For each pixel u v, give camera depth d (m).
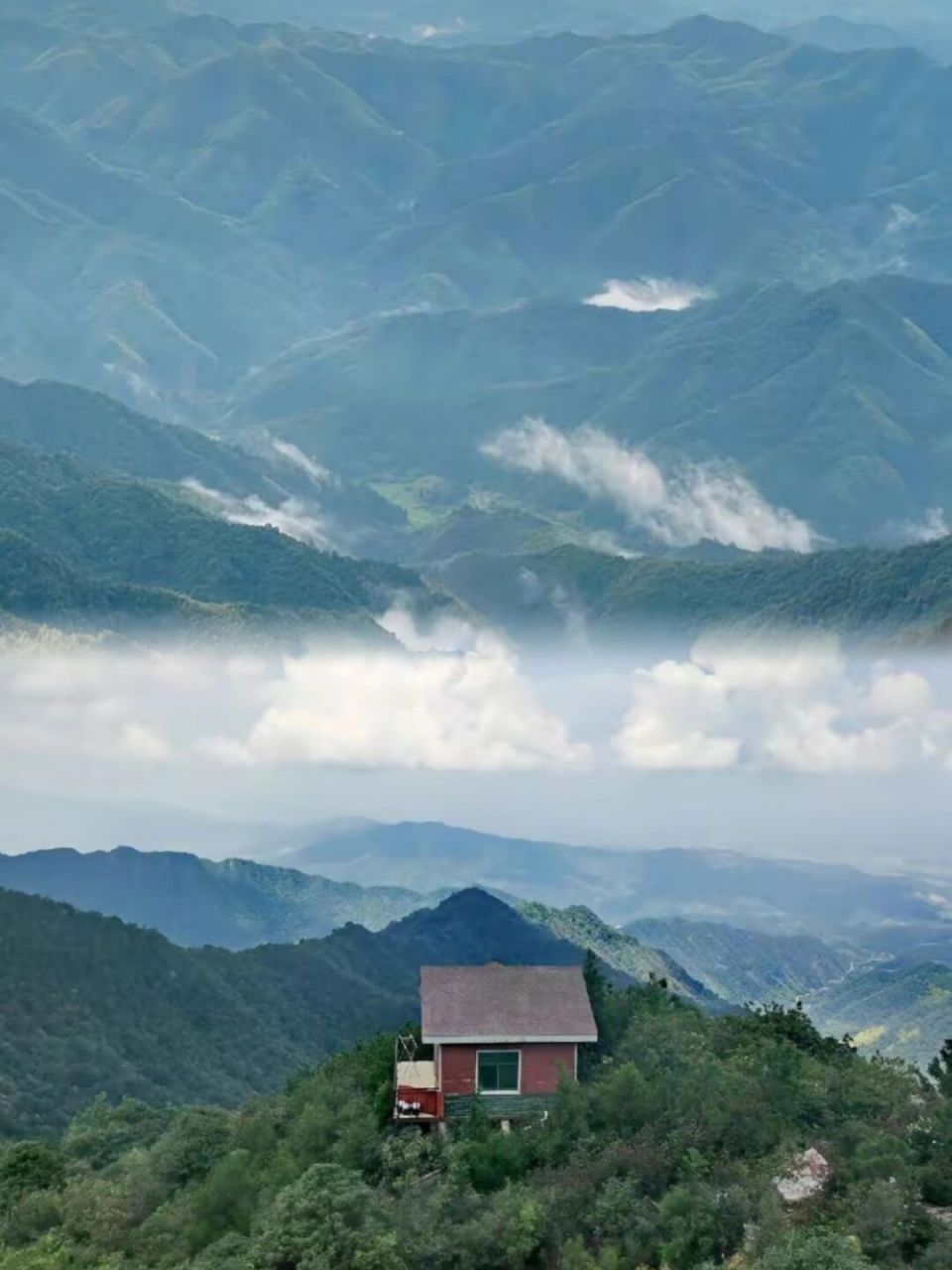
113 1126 75.31
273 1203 51.25
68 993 113.38
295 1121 59.62
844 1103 55.03
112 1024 111.94
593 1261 45.72
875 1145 49.84
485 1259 46.72
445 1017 56.22
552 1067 56.22
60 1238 56.44
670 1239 46.19
